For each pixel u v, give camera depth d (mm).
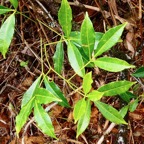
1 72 865
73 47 488
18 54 847
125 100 672
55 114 847
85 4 833
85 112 487
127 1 828
